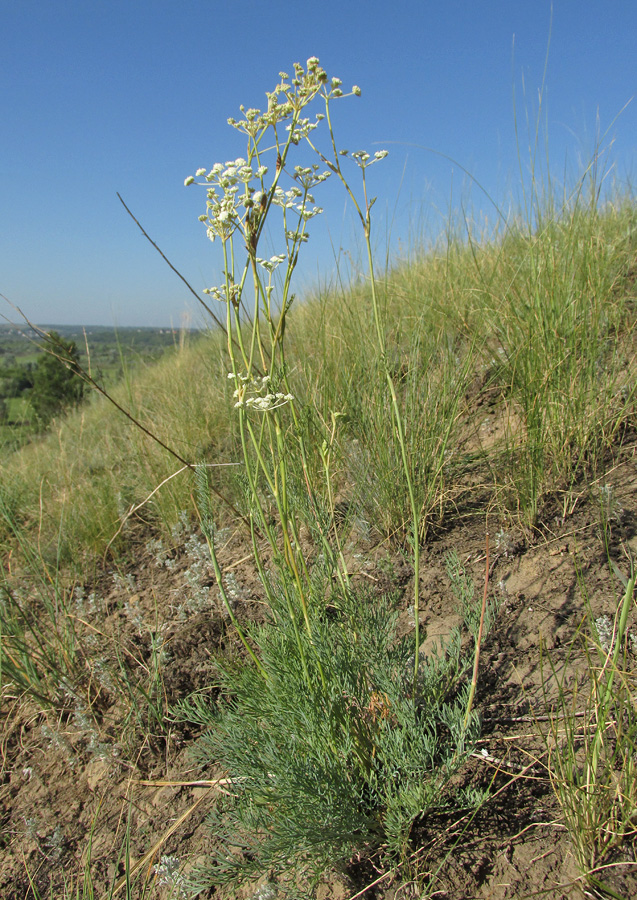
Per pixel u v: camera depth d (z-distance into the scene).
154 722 2.13
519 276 3.52
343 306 4.19
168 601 2.87
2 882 1.75
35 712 2.40
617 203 4.52
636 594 1.91
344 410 2.91
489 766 1.62
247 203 1.28
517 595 2.16
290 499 1.94
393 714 1.74
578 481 2.57
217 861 1.60
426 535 2.65
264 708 1.73
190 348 7.06
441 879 1.40
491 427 3.14
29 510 4.11
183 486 3.58
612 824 1.31
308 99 1.32
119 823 1.86
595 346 2.75
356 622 1.86
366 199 1.42
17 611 2.83
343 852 1.44
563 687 1.74
